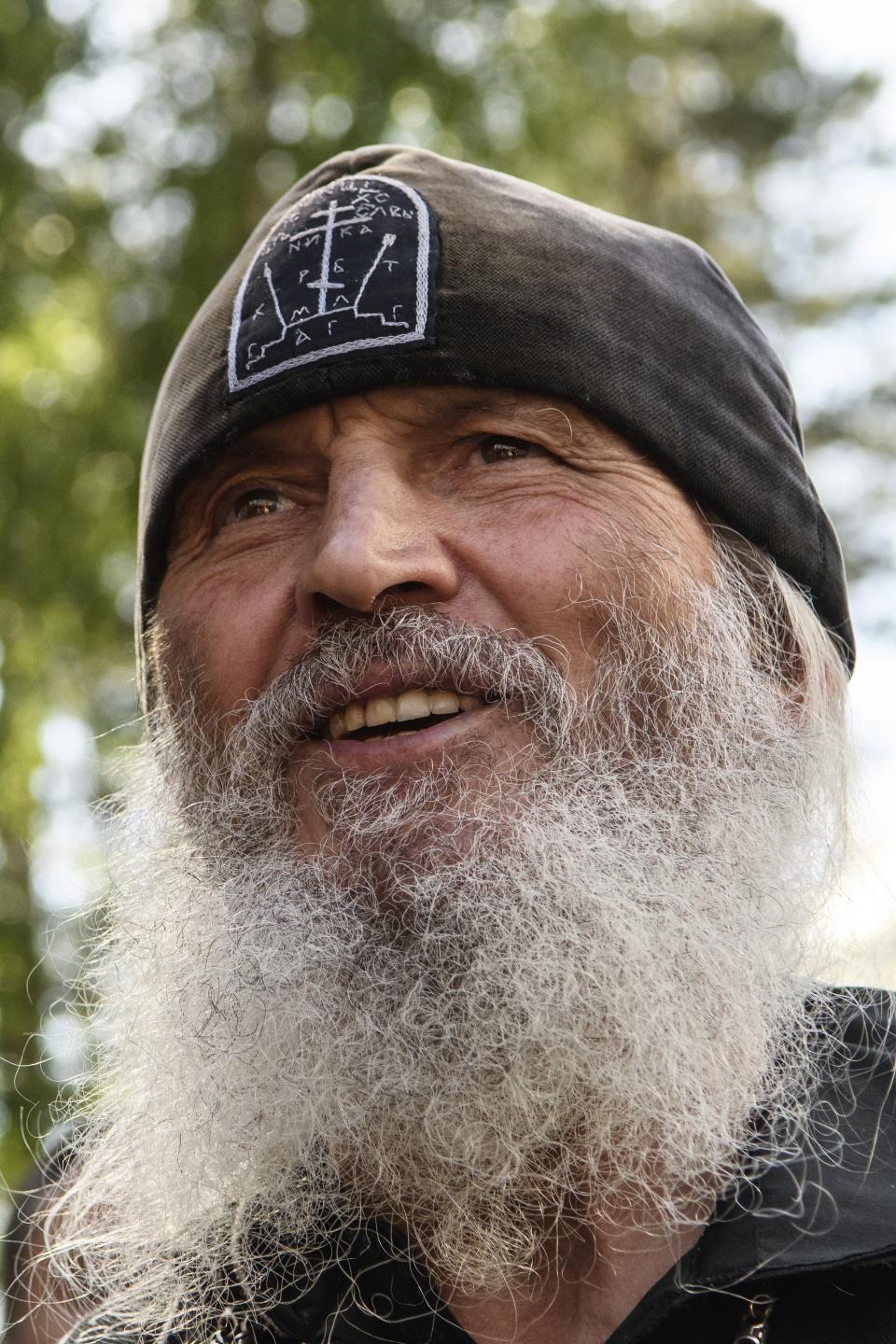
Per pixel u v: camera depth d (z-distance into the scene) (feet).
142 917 6.35
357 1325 5.17
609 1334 5.14
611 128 21.12
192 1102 5.66
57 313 18.31
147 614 6.70
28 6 17.99
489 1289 5.26
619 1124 5.24
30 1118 13.94
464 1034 5.21
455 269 5.80
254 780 5.84
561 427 5.81
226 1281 5.46
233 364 5.96
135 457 17.79
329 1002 5.38
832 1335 4.68
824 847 6.24
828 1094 5.33
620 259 6.09
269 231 6.34
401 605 5.63
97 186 18.25
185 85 18.45
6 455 17.65
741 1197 4.98
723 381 6.16
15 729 17.34
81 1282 6.33
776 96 35.60
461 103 17.83
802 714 6.32
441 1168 5.25
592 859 5.43
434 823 5.42
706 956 5.48
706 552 6.04
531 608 5.61
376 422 5.77
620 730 5.66
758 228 34.73
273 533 6.06
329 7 17.85
